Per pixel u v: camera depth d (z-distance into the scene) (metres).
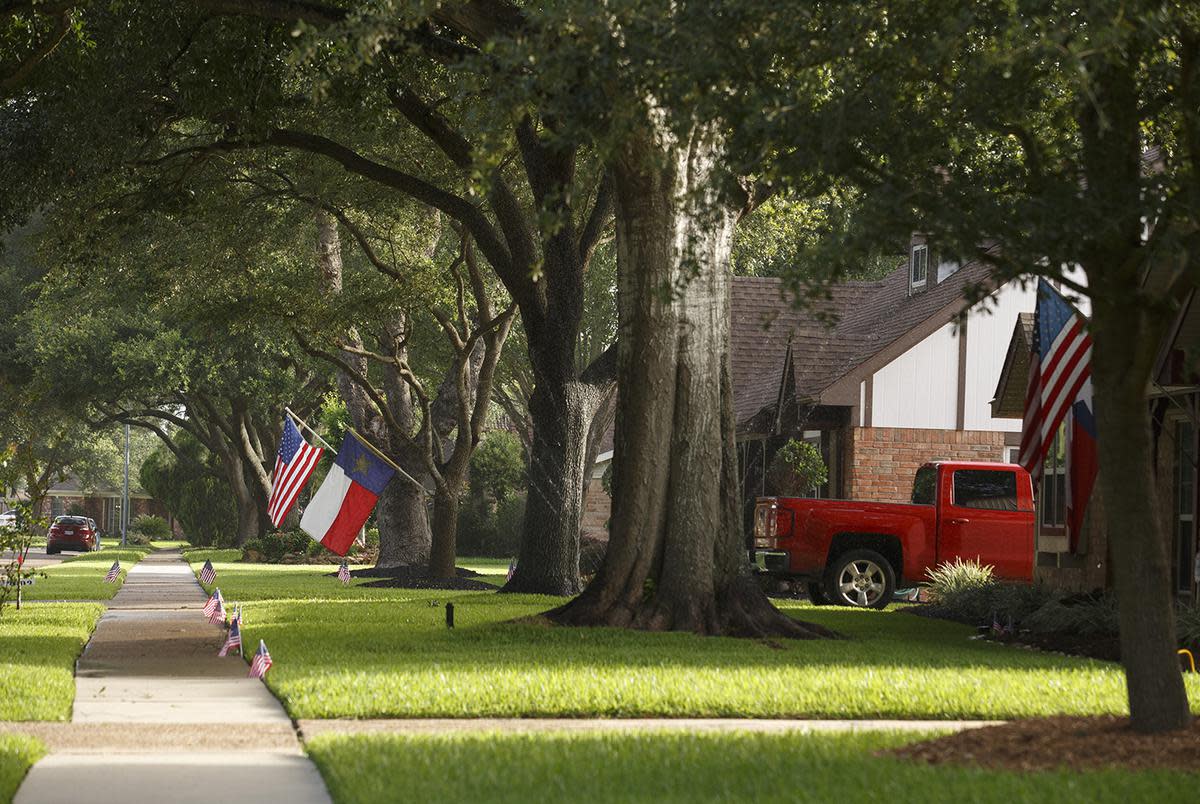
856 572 29.73
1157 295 11.68
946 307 38.62
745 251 49.47
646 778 9.78
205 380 63.25
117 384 63.00
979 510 30.30
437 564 38.66
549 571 31.97
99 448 124.75
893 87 11.72
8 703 13.60
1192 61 11.65
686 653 18.86
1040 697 14.71
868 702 14.15
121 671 17.38
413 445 38.62
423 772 9.89
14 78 24.66
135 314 61.75
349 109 30.38
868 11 11.47
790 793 9.10
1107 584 25.83
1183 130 12.22
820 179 12.38
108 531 141.38
